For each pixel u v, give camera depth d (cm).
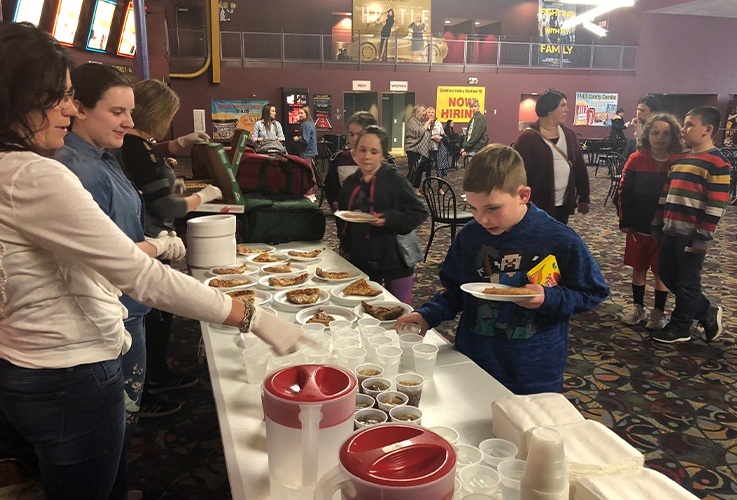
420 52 1856
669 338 375
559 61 1967
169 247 177
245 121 1709
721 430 273
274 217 316
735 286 509
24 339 117
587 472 94
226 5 1978
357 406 124
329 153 1191
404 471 74
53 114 115
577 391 313
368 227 280
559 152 382
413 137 1020
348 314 200
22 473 145
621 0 1631
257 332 116
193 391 308
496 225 167
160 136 244
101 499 135
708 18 2069
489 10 2252
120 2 1238
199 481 233
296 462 92
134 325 175
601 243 670
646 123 373
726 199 340
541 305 158
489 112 1939
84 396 123
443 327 400
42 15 922
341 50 1794
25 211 107
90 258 108
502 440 106
